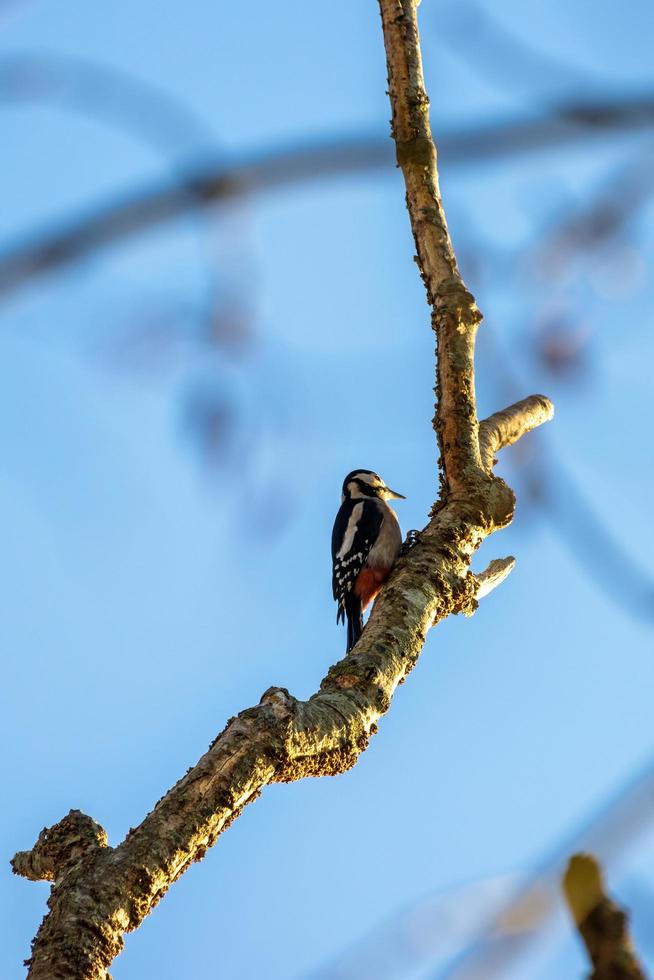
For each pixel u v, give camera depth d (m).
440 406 13.84
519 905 3.12
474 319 13.81
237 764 9.46
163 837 8.91
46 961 8.12
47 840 9.45
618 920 4.34
